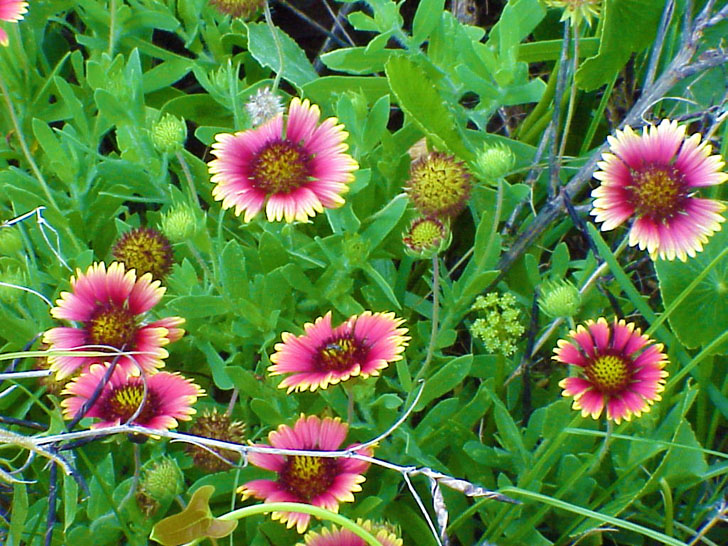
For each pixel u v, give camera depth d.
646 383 0.52
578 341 0.53
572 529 0.57
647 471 0.57
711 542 0.56
